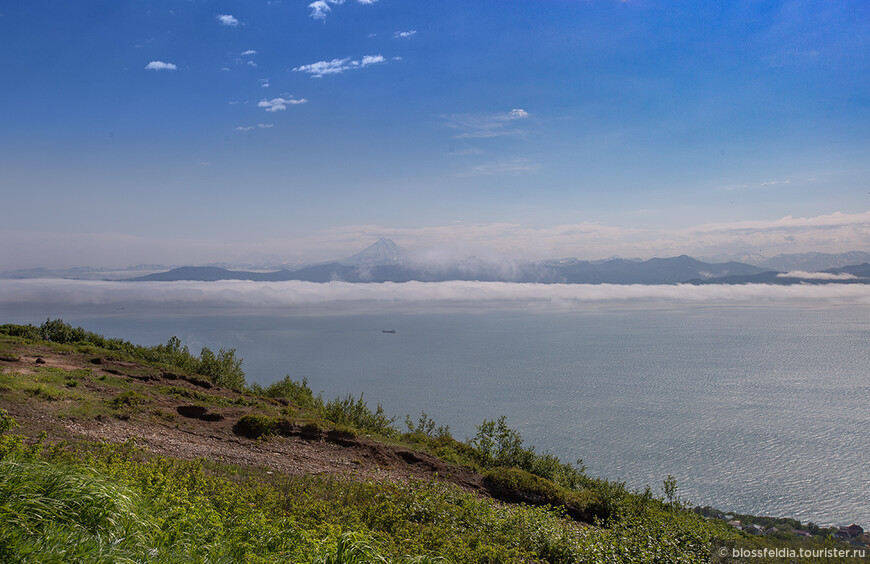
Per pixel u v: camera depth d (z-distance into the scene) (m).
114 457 9.48
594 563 10.44
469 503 12.71
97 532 5.45
